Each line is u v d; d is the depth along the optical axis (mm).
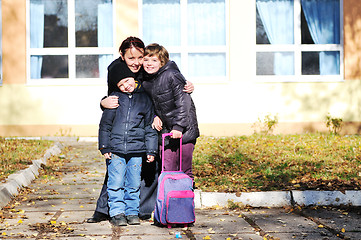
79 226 6387
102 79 14758
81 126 14516
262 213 7086
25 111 14508
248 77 14625
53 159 11266
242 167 9969
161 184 6312
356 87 14734
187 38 14914
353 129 14617
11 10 14531
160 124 6539
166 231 6145
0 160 10188
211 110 14547
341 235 5895
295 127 14570
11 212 7133
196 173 9453
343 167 9492
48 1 14750
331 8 15031
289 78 14820
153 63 6453
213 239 5789
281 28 14938
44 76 14750
